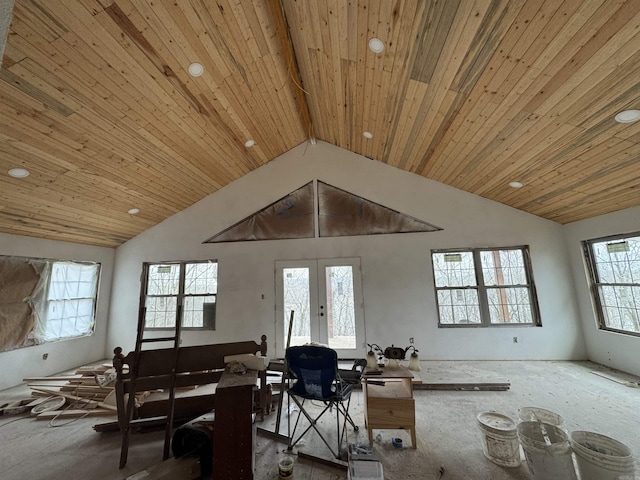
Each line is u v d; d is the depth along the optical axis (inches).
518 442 90.2
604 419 112.0
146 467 92.3
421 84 120.3
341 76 138.2
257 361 102.0
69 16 85.6
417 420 117.2
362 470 78.5
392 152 191.3
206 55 117.3
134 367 96.8
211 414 102.3
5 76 92.3
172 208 213.6
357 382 108.0
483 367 172.1
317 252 210.2
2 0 27.0
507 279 194.5
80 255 198.5
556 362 178.4
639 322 150.9
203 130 155.6
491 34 87.5
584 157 124.0
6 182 128.0
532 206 183.9
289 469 85.0
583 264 179.3
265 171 222.5
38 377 168.4
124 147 139.5
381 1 91.4
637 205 145.2
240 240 216.8
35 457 97.6
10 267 159.8
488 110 118.4
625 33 74.4
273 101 163.2
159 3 92.9
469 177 180.7
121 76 108.7
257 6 109.0
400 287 199.6
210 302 215.3
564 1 72.8
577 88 94.0
